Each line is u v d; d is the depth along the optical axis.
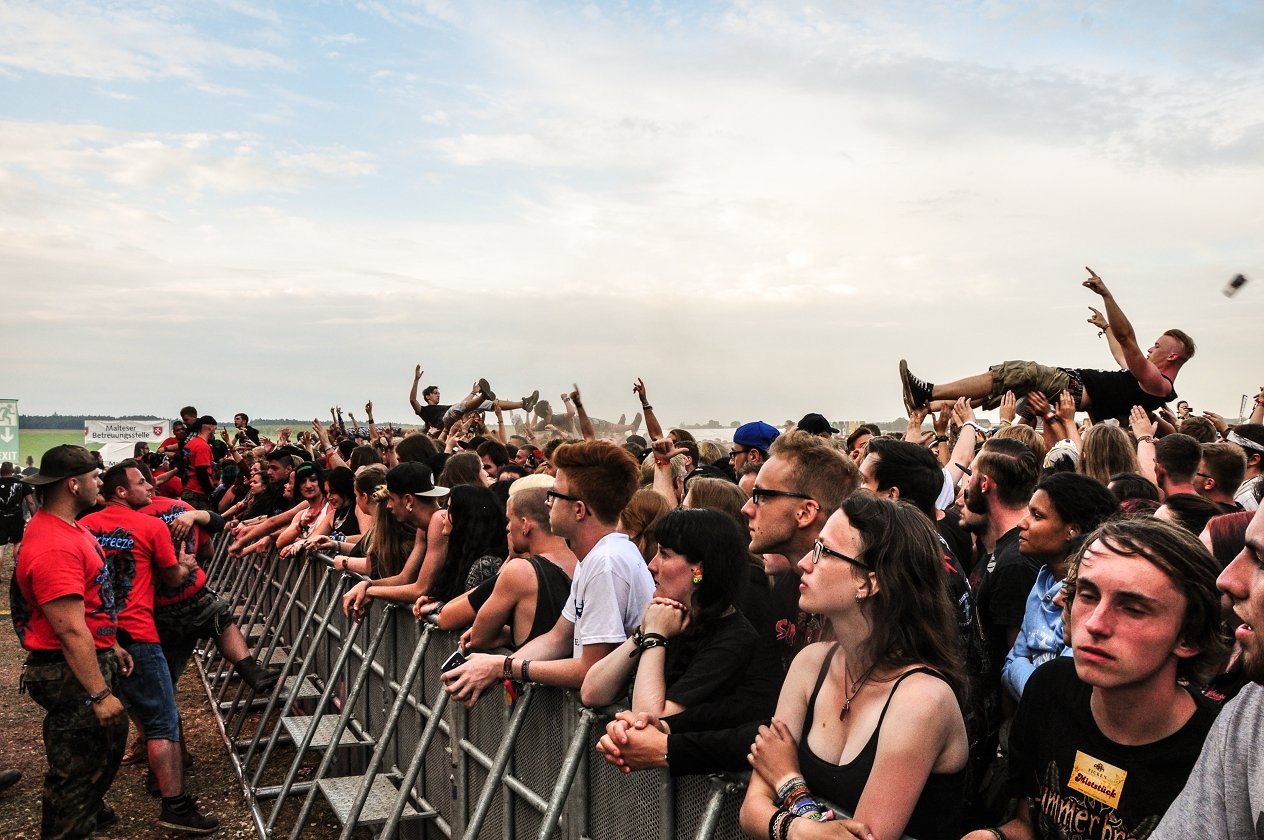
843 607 2.10
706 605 2.73
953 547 4.10
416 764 4.07
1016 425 5.43
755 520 2.95
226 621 6.42
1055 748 1.88
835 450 2.97
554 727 3.37
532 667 3.28
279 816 5.64
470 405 10.23
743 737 2.39
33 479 4.54
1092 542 1.79
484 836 3.95
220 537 11.43
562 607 3.73
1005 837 1.95
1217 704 1.77
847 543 2.10
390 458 10.05
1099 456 4.47
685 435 7.19
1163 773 1.73
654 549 3.70
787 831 1.94
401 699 4.50
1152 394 5.33
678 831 2.65
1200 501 3.13
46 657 4.60
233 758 6.34
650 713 2.58
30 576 4.49
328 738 5.56
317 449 12.58
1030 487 3.56
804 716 2.22
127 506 5.60
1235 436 4.89
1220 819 1.44
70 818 4.59
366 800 4.67
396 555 5.59
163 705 5.38
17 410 24.89
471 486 4.64
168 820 5.33
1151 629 1.68
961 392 5.45
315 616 7.09
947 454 6.36
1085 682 1.78
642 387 6.88
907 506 2.15
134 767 6.45
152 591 5.46
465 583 4.51
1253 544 1.41
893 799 1.90
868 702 2.04
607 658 2.92
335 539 7.31
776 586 3.01
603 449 3.50
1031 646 2.78
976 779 2.65
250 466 12.34
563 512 3.49
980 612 3.32
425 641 4.54
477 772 4.05
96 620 4.74
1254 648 1.42
